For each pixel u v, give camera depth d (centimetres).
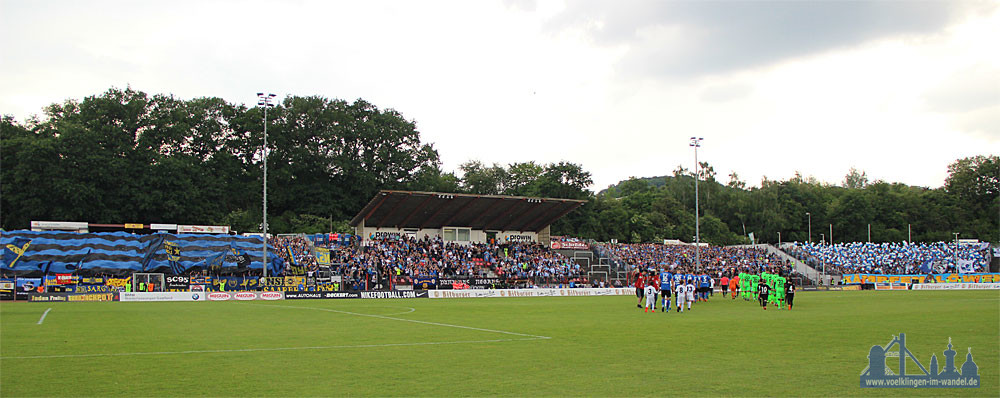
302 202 9569
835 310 3478
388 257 6844
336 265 6462
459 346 1861
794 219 14138
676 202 13775
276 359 1595
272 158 9406
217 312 3325
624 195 15450
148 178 7712
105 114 7906
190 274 5888
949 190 14800
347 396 1174
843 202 14325
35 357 1611
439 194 7050
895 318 2847
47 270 5659
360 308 3809
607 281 7306
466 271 6944
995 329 2298
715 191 14538
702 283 4531
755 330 2322
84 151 7288
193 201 8069
